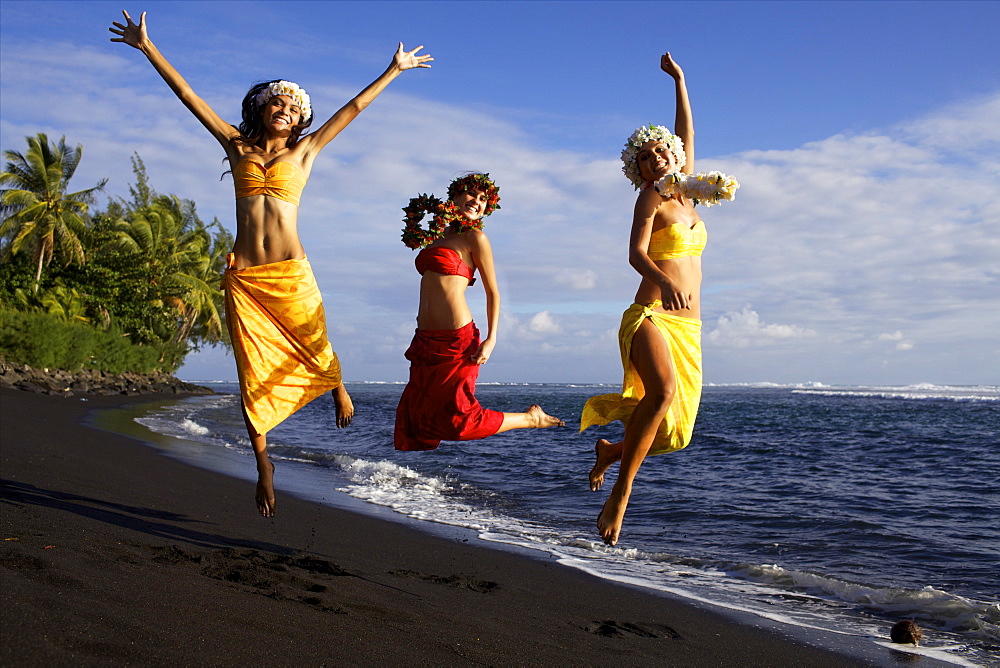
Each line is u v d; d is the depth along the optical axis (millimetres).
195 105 5012
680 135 4988
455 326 4746
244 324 4844
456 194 4895
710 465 15617
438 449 18219
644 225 4316
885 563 7320
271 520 7895
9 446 10148
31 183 36969
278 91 4953
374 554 6891
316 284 5055
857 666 4652
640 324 4289
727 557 7562
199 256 50219
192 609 3646
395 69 5156
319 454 15398
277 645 3371
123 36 4902
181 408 32500
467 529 8711
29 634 2863
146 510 7082
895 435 23281
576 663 4078
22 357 33781
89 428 16125
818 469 14898
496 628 4594
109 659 2812
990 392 87562
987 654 4910
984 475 13773
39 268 37656
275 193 4898
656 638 4953
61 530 5219
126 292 43625
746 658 4676
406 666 3469
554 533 8633
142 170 50438
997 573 6938
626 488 4234
